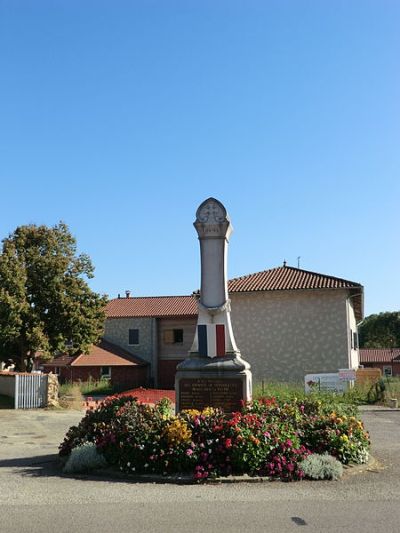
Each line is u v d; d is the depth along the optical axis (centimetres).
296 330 3247
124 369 4425
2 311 3067
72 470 1005
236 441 953
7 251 3244
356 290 3294
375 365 6631
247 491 856
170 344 4684
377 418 2141
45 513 723
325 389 2888
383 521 686
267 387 2839
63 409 2512
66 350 3394
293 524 673
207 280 1352
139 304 4938
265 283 3369
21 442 1493
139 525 668
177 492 848
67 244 3441
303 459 966
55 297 3288
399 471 1020
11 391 2600
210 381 1273
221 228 1366
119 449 992
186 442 962
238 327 3319
